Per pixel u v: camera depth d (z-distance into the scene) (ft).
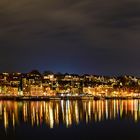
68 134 375.45
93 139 346.13
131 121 478.18
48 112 651.66
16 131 401.29
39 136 368.27
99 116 557.74
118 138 348.18
